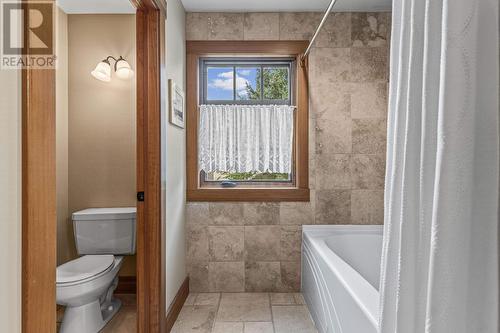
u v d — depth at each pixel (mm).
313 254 2236
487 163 645
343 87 2738
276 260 2760
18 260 723
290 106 2766
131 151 2748
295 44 2730
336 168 2758
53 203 824
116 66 2678
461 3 657
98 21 2758
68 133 2744
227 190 2750
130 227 2535
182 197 2592
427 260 767
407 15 859
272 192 2748
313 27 2736
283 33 2732
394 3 964
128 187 2748
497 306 630
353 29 2727
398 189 875
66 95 2727
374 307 1270
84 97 2746
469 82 651
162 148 1931
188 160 2738
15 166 714
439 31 739
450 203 660
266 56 2801
